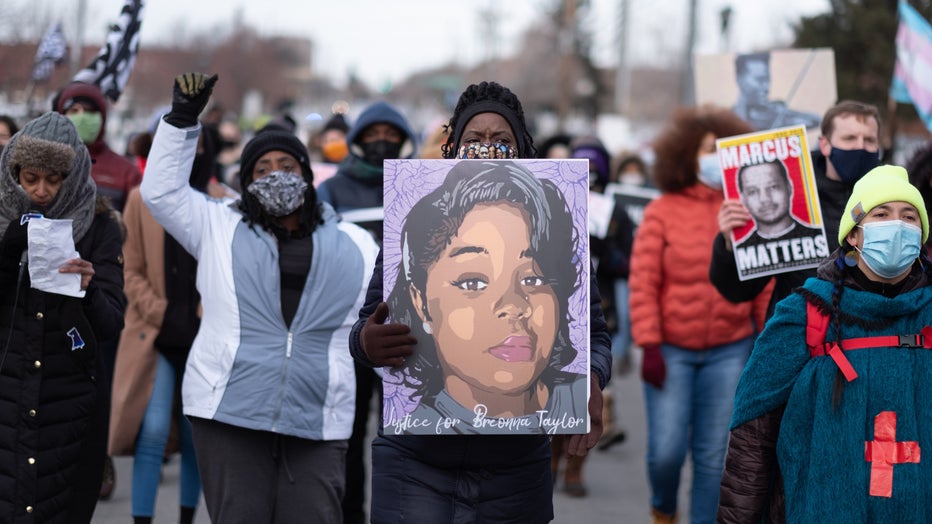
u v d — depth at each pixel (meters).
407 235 4.19
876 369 4.04
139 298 6.80
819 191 5.78
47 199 5.11
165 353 6.81
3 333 5.06
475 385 4.16
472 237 4.18
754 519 4.27
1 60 16.92
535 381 4.16
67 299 5.08
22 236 4.97
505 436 4.30
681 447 6.88
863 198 4.09
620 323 13.47
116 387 6.77
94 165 7.96
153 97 41.91
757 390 4.21
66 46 11.38
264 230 5.49
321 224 5.60
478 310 4.16
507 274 4.17
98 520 7.58
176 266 6.85
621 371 14.54
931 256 6.19
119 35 8.38
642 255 6.99
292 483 5.34
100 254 5.38
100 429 5.28
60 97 7.89
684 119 7.08
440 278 4.18
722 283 5.94
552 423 4.15
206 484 5.34
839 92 18.69
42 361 5.05
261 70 57.84
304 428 5.31
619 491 8.97
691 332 6.85
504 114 4.43
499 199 4.19
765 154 5.75
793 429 4.14
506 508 4.32
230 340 5.35
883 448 4.00
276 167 5.57
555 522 7.99
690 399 6.93
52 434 5.08
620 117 47.78
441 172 4.20
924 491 3.98
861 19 18.64
